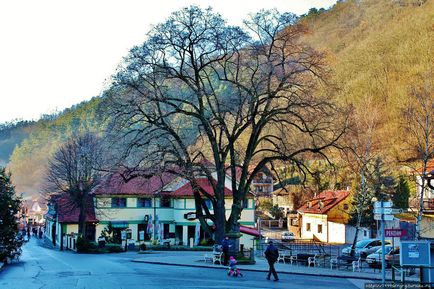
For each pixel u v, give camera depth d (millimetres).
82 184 60812
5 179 37750
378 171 55594
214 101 37656
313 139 36156
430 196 45062
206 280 24891
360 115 61156
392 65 97875
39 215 150500
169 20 34375
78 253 52156
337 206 75312
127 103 34219
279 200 101188
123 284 22938
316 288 22422
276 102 36938
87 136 64750
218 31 34406
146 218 63719
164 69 34531
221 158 37938
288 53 35000
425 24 108750
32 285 22453
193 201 62656
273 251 25531
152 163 34625
